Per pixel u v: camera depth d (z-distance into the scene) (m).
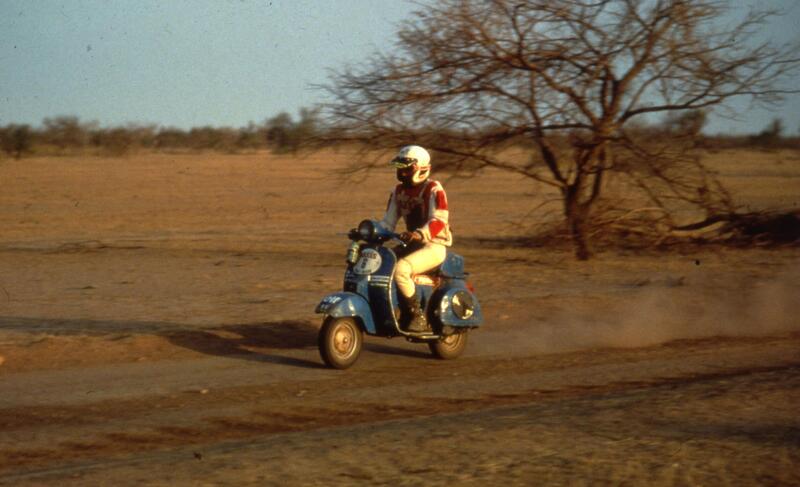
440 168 24.27
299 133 24.72
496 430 7.75
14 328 13.44
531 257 24.75
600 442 7.30
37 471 7.01
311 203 44.91
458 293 11.72
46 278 20.12
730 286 18.47
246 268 22.12
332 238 30.12
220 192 51.75
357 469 6.70
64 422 8.65
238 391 10.00
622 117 23.91
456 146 23.92
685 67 23.17
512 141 23.84
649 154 23.33
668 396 9.02
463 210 41.50
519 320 14.80
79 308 15.72
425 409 9.30
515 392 10.09
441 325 11.55
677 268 22.05
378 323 11.39
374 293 11.23
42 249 26.34
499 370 11.32
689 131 23.64
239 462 6.95
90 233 31.39
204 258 24.31
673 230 27.00
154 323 13.97
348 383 10.48
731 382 9.71
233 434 8.31
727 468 6.59
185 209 41.03
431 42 23.22
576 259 24.16
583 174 24.05
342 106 24.02
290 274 20.98
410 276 11.21
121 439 8.08
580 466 6.66
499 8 22.94
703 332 14.06
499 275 20.69
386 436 7.69
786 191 47.84
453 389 10.23
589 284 19.14
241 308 15.58
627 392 9.73
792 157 77.50
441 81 23.28
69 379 10.41
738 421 7.92
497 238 30.33
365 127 23.78
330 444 7.45
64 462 7.34
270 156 112.56
